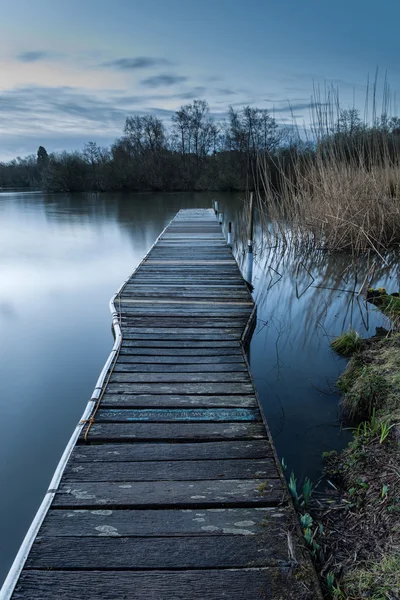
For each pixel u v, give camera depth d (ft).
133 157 108.47
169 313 12.67
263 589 3.96
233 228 35.01
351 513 5.28
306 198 23.40
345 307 14.99
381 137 22.06
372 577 4.09
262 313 14.71
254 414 7.22
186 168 101.55
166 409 7.38
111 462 5.89
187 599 3.88
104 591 3.96
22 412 9.07
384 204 20.98
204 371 8.89
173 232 28.91
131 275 17.15
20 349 12.42
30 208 64.34
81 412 9.07
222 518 4.86
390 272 19.22
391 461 6.00
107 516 4.89
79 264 25.11
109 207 64.64
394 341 10.23
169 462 5.90
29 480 6.95
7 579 4.06
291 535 4.57
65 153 111.65
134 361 9.39
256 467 5.81
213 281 16.25
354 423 7.88
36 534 4.60
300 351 11.44
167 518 4.86
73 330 14.01
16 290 19.26
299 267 20.79
